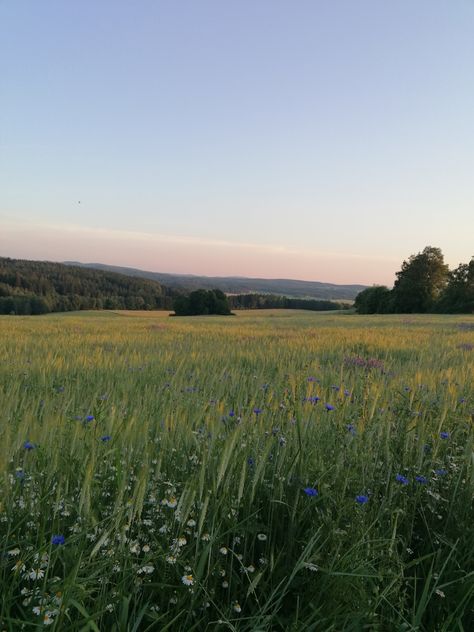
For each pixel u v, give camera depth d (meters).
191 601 2.19
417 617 2.13
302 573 2.54
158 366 8.66
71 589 1.98
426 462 3.44
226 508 2.64
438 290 103.75
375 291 110.88
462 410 4.79
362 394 5.29
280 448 3.24
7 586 2.12
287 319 47.94
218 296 112.31
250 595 2.42
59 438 3.16
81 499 2.37
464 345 15.12
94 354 11.08
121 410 4.00
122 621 1.98
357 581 2.34
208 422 3.50
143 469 2.39
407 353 13.06
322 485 2.94
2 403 4.20
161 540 2.53
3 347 12.18
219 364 9.49
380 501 3.17
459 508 3.12
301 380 6.31
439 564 2.68
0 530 2.44
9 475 2.62
